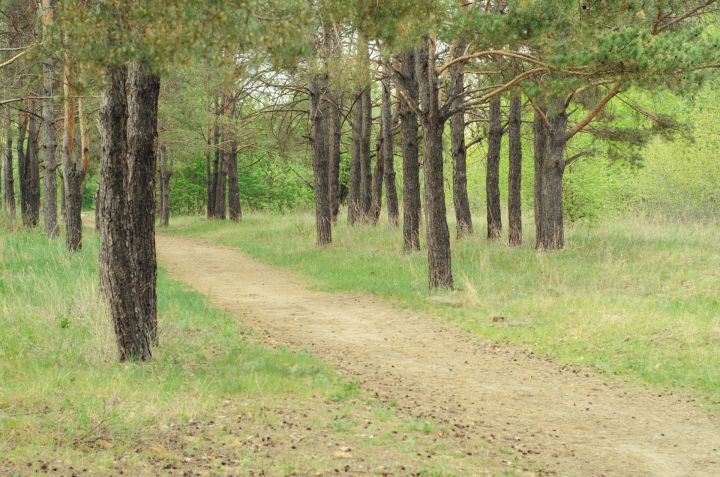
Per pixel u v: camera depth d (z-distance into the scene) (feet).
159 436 21.84
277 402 26.94
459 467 20.93
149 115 35.40
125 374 29.48
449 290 57.67
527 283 59.06
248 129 136.36
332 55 69.77
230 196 149.89
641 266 63.21
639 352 37.76
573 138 94.84
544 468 21.85
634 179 107.04
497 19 48.34
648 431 26.40
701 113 97.55
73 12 26.89
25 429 21.40
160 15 26.43
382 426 24.80
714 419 27.91
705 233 76.48
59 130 107.24
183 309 48.57
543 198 74.64
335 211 112.78
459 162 87.81
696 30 48.14
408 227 77.05
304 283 68.80
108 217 33.04
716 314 44.68
